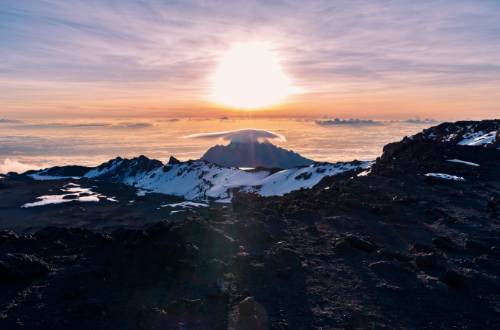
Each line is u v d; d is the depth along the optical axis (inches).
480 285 531.8
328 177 2923.2
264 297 474.3
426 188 1251.2
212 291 469.1
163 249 556.4
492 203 979.3
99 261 538.3
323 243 702.5
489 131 3024.1
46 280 472.4
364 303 470.3
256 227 741.3
